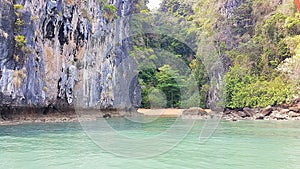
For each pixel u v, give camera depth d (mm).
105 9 25156
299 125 22312
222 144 11734
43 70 26219
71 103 27594
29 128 18562
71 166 7934
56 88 27188
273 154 9758
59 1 27953
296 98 34250
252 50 44000
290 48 40406
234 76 40531
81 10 29062
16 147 11148
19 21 24156
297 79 36094
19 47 23859
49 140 12961
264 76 40562
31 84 24891
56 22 27422
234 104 38438
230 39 47875
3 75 22516
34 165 8180
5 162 8570
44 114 26219
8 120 22859
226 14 49469
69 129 17828
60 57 27797
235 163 8445
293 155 9633
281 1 47125
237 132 16641
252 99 37094
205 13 46656
